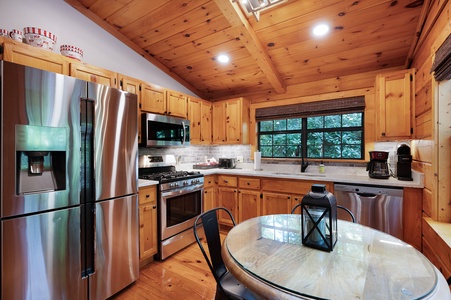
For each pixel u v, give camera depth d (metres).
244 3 1.99
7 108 1.29
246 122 3.63
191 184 2.85
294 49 2.65
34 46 1.73
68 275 1.54
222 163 3.77
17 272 1.33
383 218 2.21
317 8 2.09
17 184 1.34
